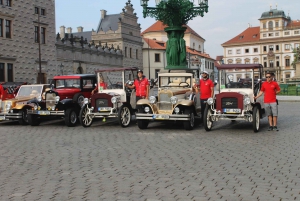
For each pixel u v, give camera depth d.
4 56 43.81
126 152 10.52
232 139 12.73
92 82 20.72
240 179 7.52
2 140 13.14
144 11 20.94
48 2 51.78
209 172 8.12
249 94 15.12
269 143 11.80
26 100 18.80
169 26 21.48
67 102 17.00
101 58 65.31
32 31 48.75
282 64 119.56
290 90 46.75
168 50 21.53
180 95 15.66
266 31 121.69
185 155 10.02
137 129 15.77
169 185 7.16
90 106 17.02
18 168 8.74
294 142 11.91
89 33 86.81
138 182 7.39
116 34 72.31
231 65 15.60
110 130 15.54
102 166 8.81
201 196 6.46
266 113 15.15
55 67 53.19
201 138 13.05
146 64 82.62
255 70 15.30
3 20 44.00
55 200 6.36
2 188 7.11
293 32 117.56
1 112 18.52
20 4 46.56
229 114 14.52
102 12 79.62
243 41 126.00
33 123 17.61
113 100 16.30
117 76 17.08
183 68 20.52
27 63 47.72
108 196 6.54
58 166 8.88
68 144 12.04
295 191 6.69
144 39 83.94
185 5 20.88
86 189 6.96
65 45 55.38
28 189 7.02
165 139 12.91
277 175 7.80
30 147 11.56
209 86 15.87
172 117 14.83
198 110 16.41
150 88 17.28
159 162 9.16
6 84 38.09
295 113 22.25
